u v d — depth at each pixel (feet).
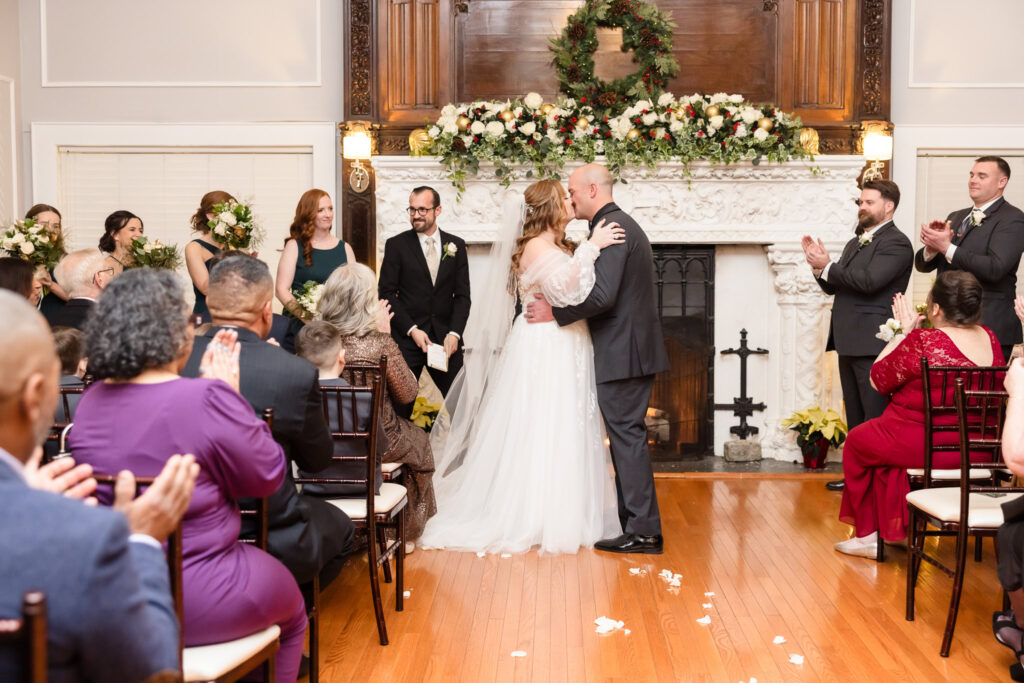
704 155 19.77
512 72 21.02
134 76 21.20
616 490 14.94
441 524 14.35
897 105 21.17
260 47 21.17
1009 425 8.52
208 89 21.22
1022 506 8.96
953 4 20.97
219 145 21.29
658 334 14.05
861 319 16.70
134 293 6.37
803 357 20.49
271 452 6.76
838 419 19.63
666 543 14.29
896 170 21.22
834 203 20.30
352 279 12.28
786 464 20.35
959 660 9.80
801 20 20.89
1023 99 21.02
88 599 3.90
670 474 19.39
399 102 21.01
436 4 20.93
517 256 14.29
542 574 12.80
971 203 21.43
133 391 6.40
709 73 21.07
